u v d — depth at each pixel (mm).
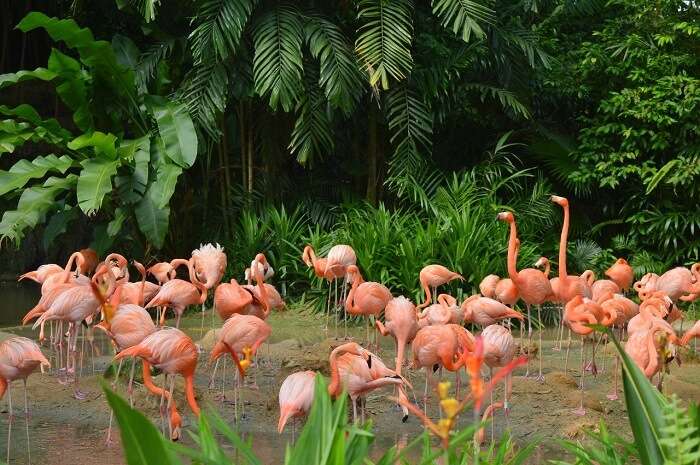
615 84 14117
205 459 2162
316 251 11883
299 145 12500
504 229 11883
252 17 11953
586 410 6438
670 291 10406
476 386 1845
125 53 12234
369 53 11195
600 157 13539
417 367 6383
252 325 6645
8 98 16547
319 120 11891
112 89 11602
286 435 5906
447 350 6145
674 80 12844
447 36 12992
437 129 14422
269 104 12031
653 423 2311
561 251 8750
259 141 13750
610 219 14656
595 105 14836
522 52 13234
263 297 8266
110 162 10641
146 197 10977
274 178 13258
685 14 13523
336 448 2064
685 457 2070
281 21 11453
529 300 8648
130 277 13555
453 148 14727
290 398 5012
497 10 13367
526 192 13516
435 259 11289
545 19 15516
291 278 12367
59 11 16516
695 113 12977
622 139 13719
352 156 13766
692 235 13805
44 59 17125
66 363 8016
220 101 11672
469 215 11562
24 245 15562
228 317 8227
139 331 6367
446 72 12422
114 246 13672
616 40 13812
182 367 5488
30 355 5379
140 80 12125
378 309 8922
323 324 11102
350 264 10266
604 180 13141
